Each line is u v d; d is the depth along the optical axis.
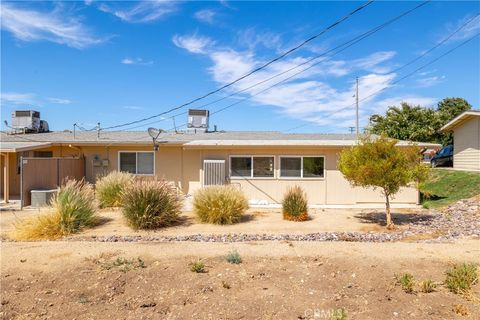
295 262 6.65
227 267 6.33
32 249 7.59
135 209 10.91
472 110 22.06
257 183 16.77
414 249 7.64
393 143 11.08
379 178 10.81
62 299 5.02
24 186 15.12
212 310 4.64
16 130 24.50
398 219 12.55
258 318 4.44
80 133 22.09
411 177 10.82
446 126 25.31
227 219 11.68
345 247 7.86
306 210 12.54
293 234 10.15
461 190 17.80
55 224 10.09
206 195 11.98
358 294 5.14
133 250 7.48
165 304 4.84
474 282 5.47
